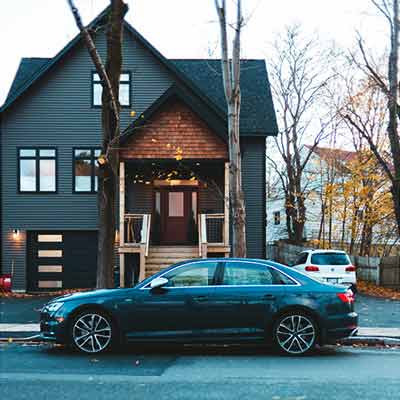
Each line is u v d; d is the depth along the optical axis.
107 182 13.73
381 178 26.80
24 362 8.81
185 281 9.53
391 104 20.73
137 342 9.36
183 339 9.31
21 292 22.31
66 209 22.59
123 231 19.83
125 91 22.98
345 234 31.78
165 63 22.69
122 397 6.61
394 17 19.62
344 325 9.33
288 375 7.82
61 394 6.77
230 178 15.23
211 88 25.28
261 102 24.27
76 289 22.44
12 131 22.61
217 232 22.52
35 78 22.28
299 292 9.34
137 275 20.50
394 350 10.24
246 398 6.54
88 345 9.43
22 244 22.53
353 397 6.57
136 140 20.20
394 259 23.50
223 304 9.30
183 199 23.22
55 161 22.64
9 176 22.58
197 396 6.64
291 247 29.38
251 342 9.29
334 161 29.59
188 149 20.28
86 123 22.75
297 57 32.41
